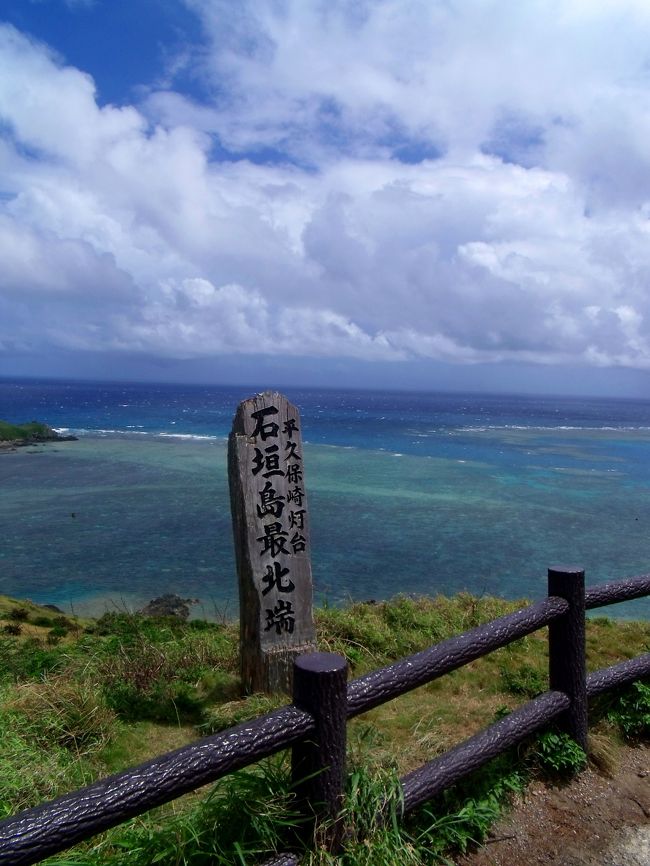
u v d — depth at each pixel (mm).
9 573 15117
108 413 81000
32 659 5742
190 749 2088
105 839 2783
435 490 25984
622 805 3170
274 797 2492
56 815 1827
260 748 2193
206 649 5770
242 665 4941
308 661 2410
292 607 4895
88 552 16859
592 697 3666
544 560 16594
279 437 4902
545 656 5441
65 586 14281
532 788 3252
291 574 4898
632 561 16656
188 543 17766
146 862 2398
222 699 4836
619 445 49312
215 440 45000
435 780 2764
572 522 20781
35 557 16391
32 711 4273
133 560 16219
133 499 23500
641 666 3904
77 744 4105
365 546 17500
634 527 20250
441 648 2844
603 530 19812
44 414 76562
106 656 5676
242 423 4820
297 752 2400
